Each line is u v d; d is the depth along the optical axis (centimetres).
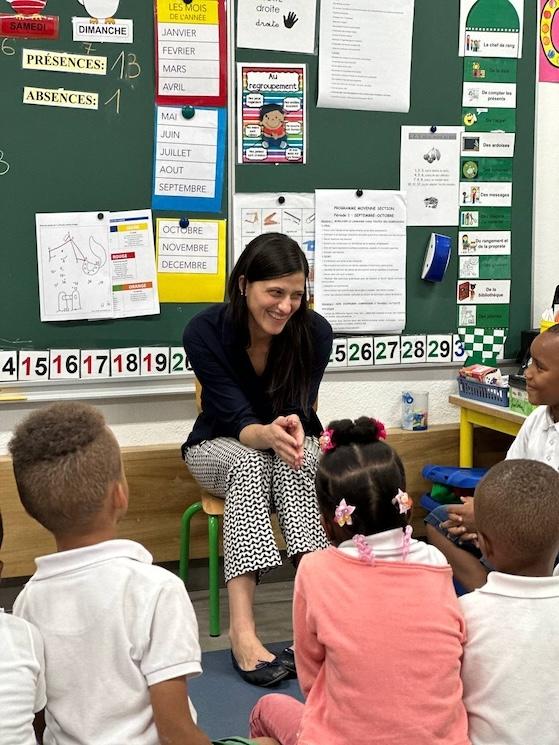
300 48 304
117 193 293
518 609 139
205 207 301
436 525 254
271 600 301
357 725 135
